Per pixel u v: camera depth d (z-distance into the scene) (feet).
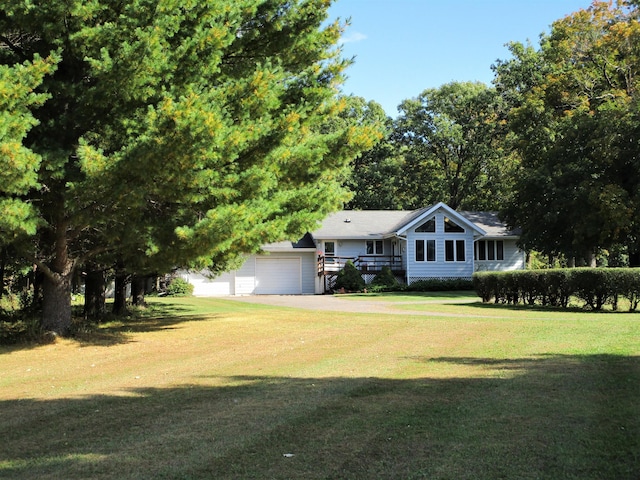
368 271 125.80
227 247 38.17
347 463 16.01
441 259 123.85
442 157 176.96
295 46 48.49
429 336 42.88
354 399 23.30
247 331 49.08
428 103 175.32
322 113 46.55
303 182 46.24
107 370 32.42
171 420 21.02
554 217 103.91
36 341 42.80
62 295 45.42
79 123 39.50
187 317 62.75
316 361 33.17
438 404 22.06
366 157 180.45
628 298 61.41
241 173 39.19
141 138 35.06
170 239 39.11
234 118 40.68
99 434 19.54
